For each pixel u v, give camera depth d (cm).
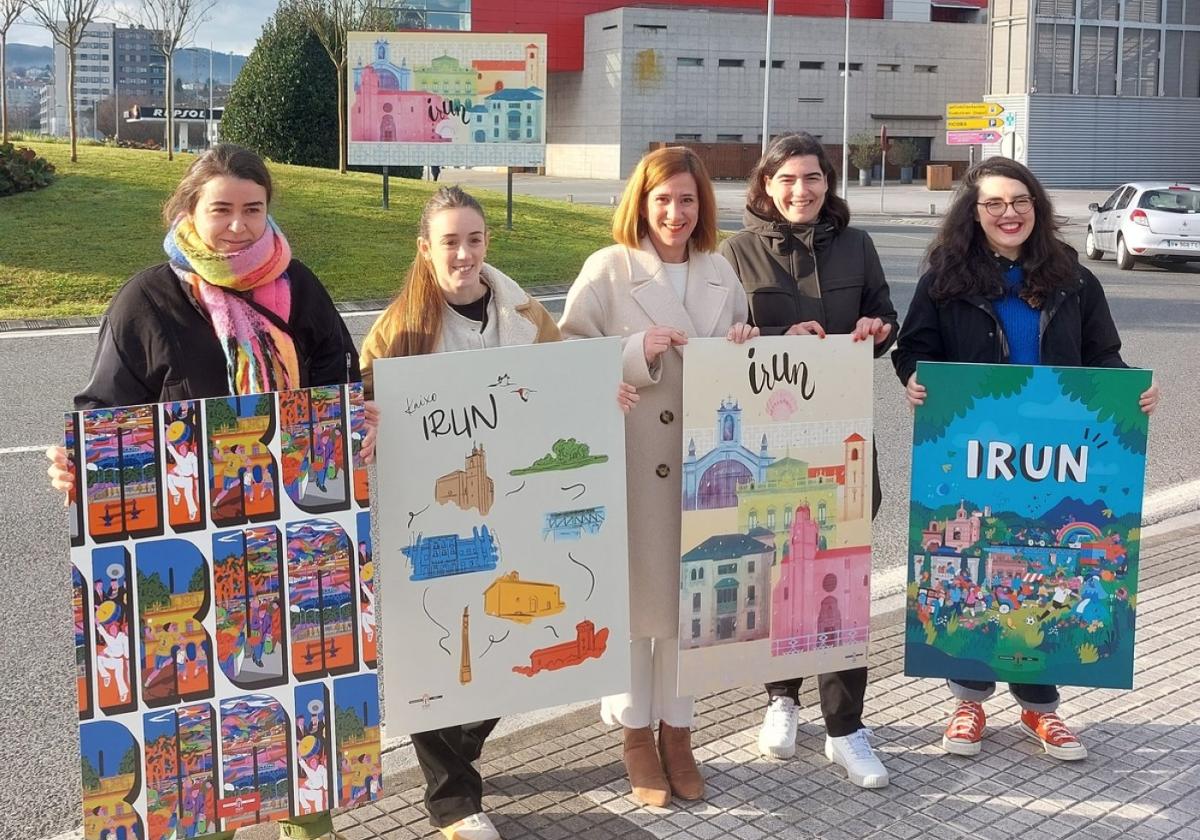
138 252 1593
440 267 339
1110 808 360
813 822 353
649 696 376
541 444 337
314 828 325
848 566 378
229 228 292
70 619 523
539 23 5734
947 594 382
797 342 365
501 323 347
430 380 325
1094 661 382
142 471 286
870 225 3012
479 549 336
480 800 349
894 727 415
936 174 4753
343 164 2331
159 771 295
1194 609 516
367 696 310
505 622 340
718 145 5456
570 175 5941
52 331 1271
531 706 346
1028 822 352
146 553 288
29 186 1827
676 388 371
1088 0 4678
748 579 369
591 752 398
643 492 372
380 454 323
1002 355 388
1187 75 4856
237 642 298
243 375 295
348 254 1689
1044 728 394
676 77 5562
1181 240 2000
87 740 289
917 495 379
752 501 366
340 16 2380
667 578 374
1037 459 375
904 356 401
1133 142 4828
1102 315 399
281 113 2406
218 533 293
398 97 1955
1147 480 759
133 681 291
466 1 5609
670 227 367
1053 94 4703
